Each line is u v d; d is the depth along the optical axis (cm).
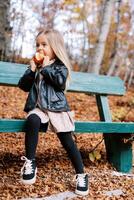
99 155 438
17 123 338
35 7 1317
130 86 1372
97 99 470
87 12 1827
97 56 966
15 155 432
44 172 390
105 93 466
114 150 437
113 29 1819
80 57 1586
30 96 350
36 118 335
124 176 411
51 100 346
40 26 1273
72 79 446
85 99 836
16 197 322
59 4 1340
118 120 686
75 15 1563
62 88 350
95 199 338
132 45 1798
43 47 360
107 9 969
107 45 1752
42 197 330
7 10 897
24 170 336
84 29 1614
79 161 350
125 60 1650
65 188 355
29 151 334
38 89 347
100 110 462
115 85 478
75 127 371
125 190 367
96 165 434
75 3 1559
